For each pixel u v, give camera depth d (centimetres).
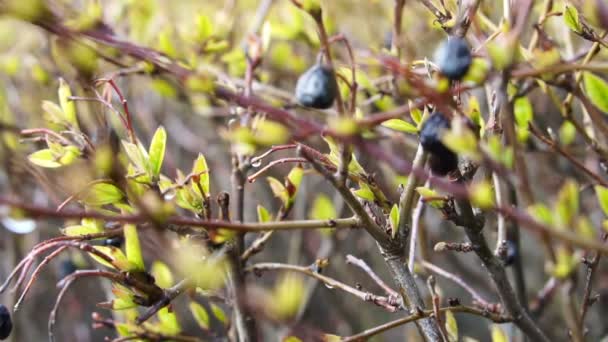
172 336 35
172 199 31
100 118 31
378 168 43
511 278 41
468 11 30
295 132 29
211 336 36
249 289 33
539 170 46
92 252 31
